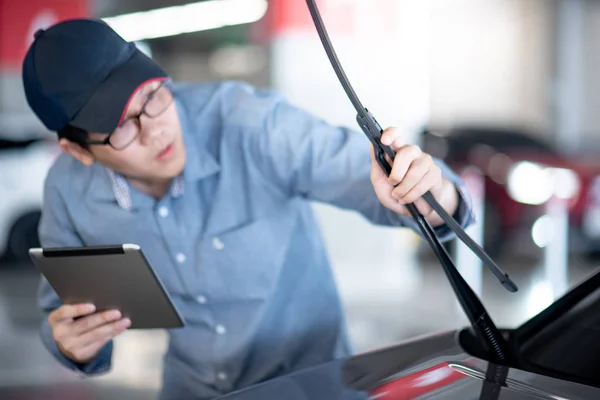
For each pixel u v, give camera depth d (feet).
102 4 30.55
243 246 5.04
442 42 41.32
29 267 23.30
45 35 4.53
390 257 24.62
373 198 4.79
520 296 18.38
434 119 41.16
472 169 23.17
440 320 16.47
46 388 12.63
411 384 3.80
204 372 5.34
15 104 27.86
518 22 41.52
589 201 21.57
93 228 5.19
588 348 4.05
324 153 4.90
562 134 41.11
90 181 5.16
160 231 5.07
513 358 4.17
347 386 3.98
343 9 23.48
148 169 4.70
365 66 23.79
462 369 3.86
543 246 22.21
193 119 5.15
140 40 34.91
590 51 41.09
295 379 4.19
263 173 5.09
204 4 28.37
